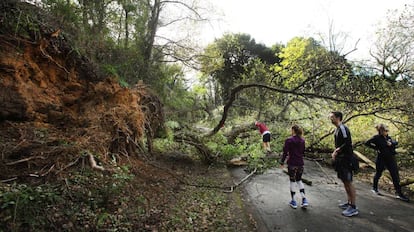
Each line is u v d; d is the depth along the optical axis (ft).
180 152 27.30
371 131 31.24
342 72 30.89
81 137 14.65
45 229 8.77
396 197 18.12
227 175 23.57
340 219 14.40
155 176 17.97
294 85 37.14
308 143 32.73
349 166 14.92
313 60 37.78
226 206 15.78
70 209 10.05
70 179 11.62
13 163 10.85
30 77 15.08
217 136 32.42
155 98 25.90
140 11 31.55
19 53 14.55
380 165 18.88
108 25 26.63
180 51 36.99
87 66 19.10
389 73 35.37
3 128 12.70
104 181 12.54
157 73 34.53
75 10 20.81
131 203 12.69
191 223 12.72
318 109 33.04
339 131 15.28
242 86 30.07
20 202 8.56
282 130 37.19
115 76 21.86
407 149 27.50
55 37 16.88
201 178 21.53
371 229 13.24
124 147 17.99
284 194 18.79
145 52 33.45
